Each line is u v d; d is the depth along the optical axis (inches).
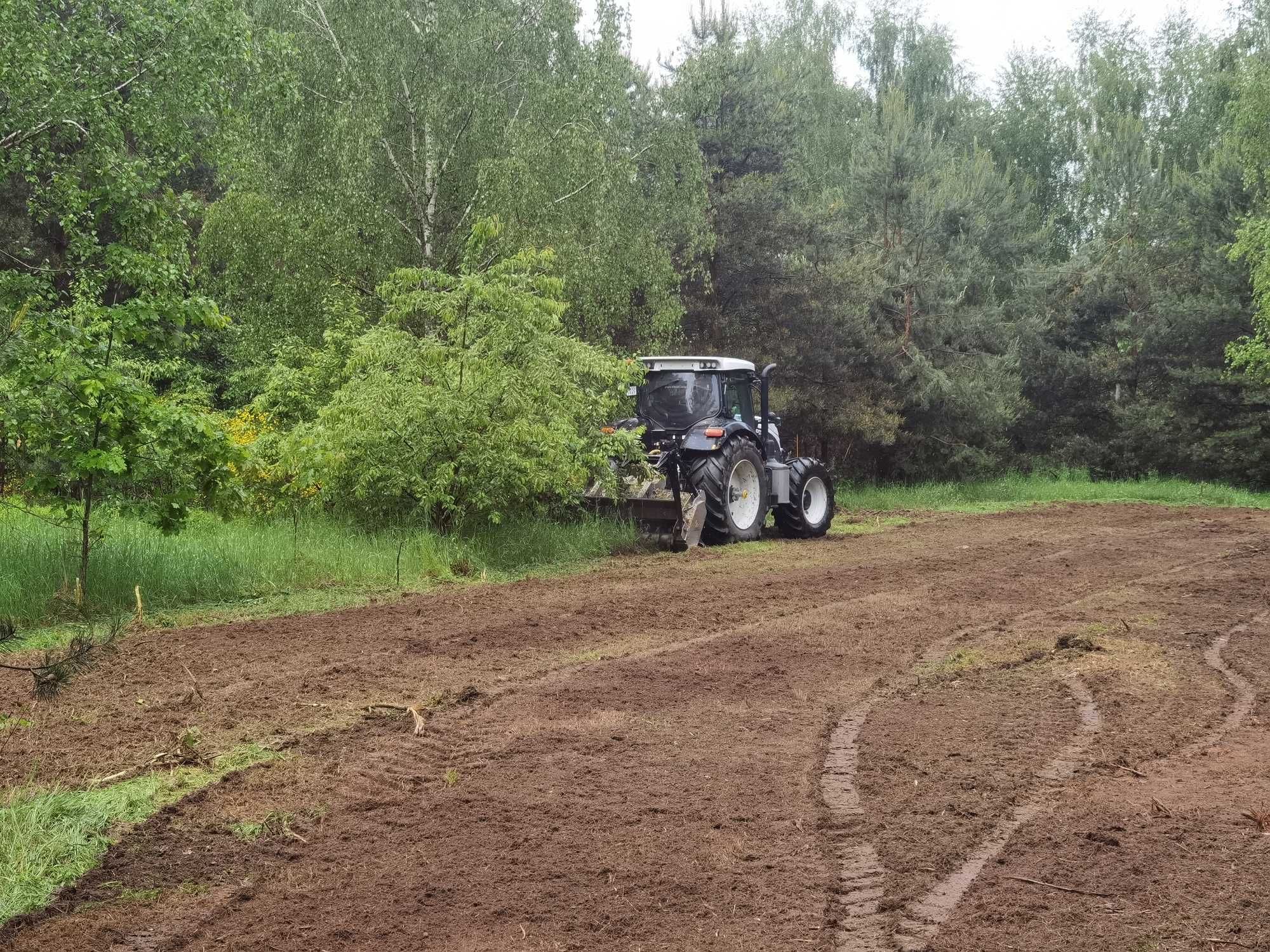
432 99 765.3
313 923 147.3
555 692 266.2
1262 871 161.9
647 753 221.0
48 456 363.9
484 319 515.5
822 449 1181.1
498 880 160.9
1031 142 1903.3
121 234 552.4
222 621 347.9
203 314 392.5
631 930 145.5
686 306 983.6
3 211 896.9
